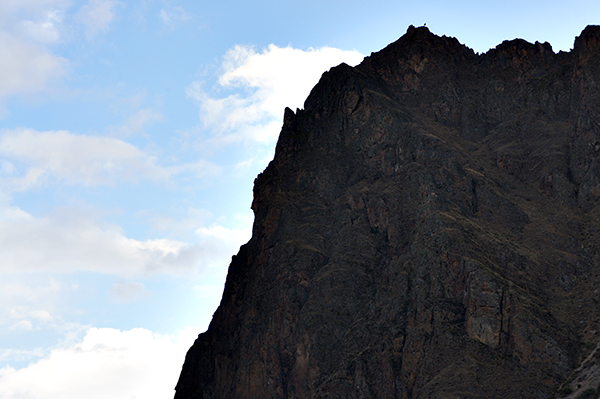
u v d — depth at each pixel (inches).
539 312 6791.3
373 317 7283.5
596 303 6993.1
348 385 6840.6
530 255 7500.0
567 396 6181.1
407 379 6678.2
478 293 6796.3
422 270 7199.8
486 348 6609.3
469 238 7322.8
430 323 6850.4
